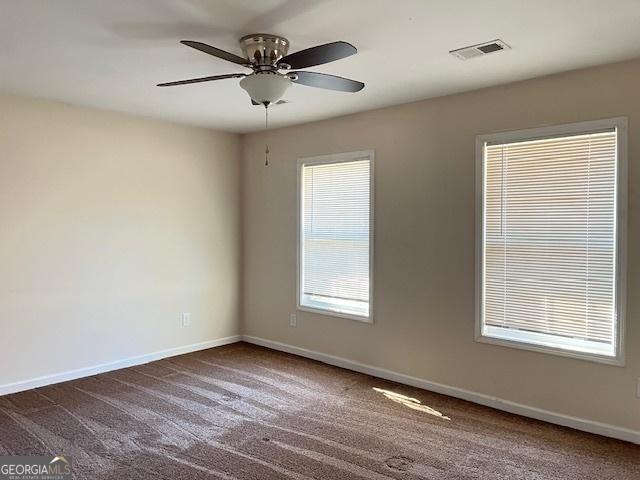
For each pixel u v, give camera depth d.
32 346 3.96
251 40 2.59
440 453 2.89
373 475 2.63
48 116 3.99
